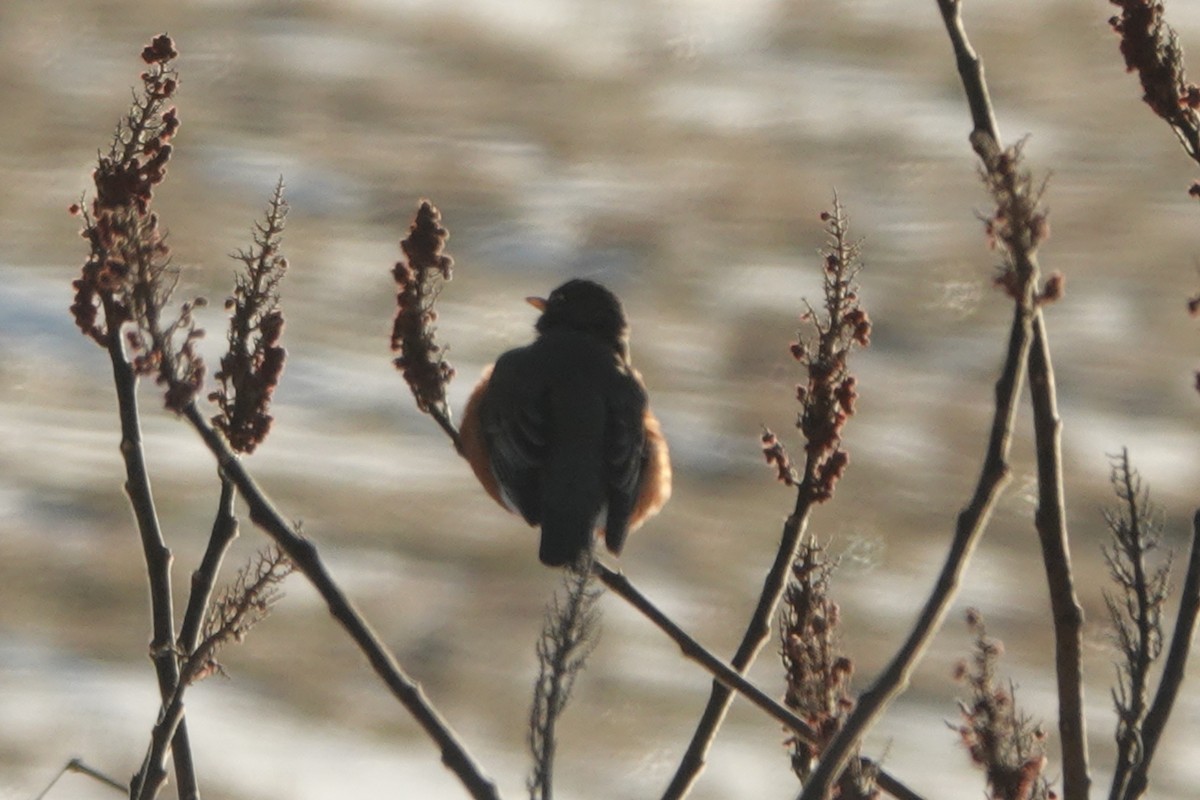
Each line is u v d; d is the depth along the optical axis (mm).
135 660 15008
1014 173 3680
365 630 3912
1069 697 3896
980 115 3879
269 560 5336
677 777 4691
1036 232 3686
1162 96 4574
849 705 4652
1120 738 4066
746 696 4691
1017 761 3867
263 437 4652
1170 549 4133
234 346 4641
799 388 4996
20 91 33281
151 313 4035
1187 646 4285
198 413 4020
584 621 3113
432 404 5543
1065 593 3902
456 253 27734
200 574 4512
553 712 3086
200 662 4293
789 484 4969
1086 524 18562
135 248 4070
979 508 3711
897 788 4738
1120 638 4168
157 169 4520
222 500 4547
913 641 3682
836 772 3621
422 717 3842
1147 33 4602
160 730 4254
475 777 3801
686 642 4812
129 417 4480
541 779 3062
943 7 3934
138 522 4477
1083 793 3869
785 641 4723
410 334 5523
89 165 29938
